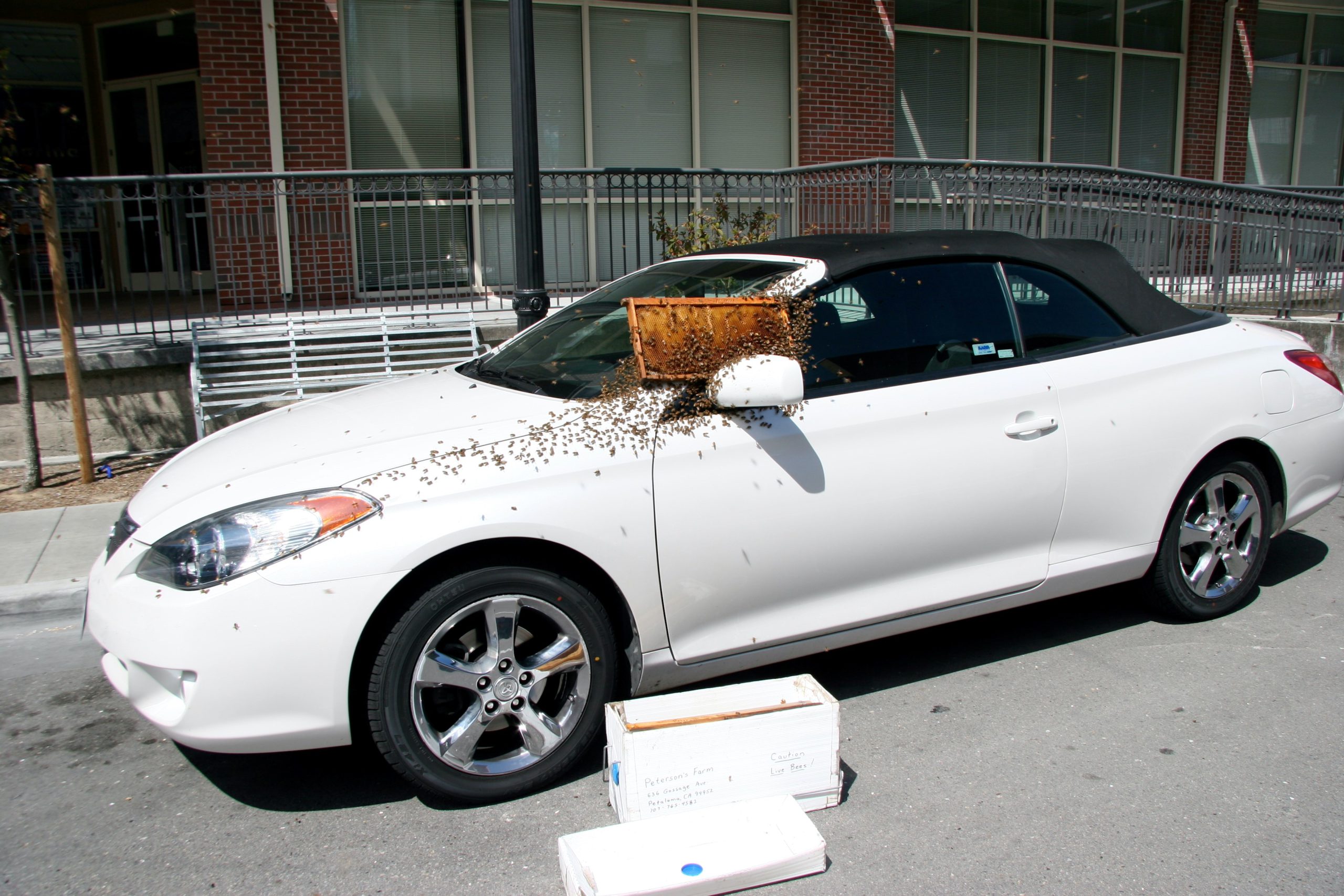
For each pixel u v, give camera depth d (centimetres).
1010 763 325
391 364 785
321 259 991
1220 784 309
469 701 306
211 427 706
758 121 1152
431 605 288
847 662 405
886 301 364
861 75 1170
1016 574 374
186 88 1200
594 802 309
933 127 1257
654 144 1114
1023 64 1299
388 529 285
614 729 290
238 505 290
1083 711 358
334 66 973
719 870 258
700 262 417
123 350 732
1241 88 1428
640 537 310
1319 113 1570
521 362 389
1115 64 1355
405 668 288
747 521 324
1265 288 953
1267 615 443
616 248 1117
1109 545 393
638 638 317
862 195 1143
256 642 277
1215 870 267
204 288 1223
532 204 607
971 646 418
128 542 304
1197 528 417
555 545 306
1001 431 362
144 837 299
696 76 1114
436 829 297
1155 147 1405
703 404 325
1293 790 305
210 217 789
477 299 980
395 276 848
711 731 286
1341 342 845
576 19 1066
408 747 291
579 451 307
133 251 1222
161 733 370
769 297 351
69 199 751
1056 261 400
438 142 1034
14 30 1183
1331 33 1551
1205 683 378
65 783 334
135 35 1204
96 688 411
